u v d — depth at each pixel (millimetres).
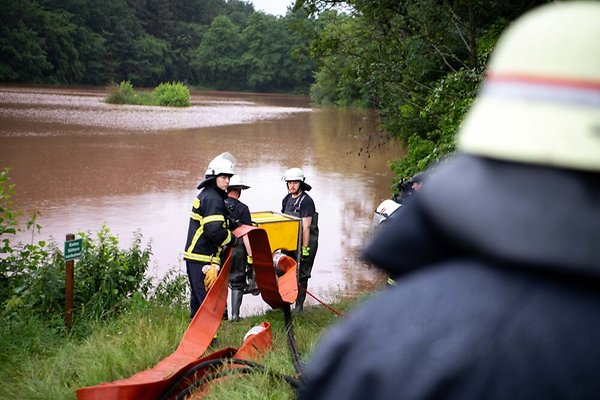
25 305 7020
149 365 5594
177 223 15344
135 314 7230
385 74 13547
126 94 67812
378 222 5383
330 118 58469
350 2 13891
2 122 38938
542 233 703
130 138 34188
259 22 133750
